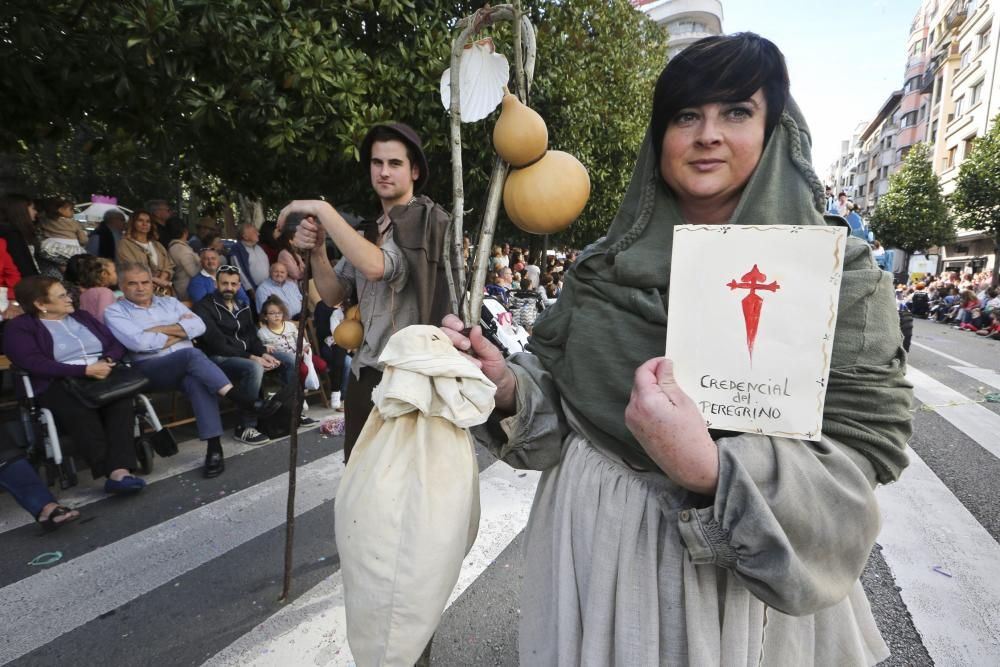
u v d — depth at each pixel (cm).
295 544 270
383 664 102
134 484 316
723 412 80
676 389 77
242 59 378
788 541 73
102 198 993
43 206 558
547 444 106
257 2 373
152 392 359
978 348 1045
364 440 118
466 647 202
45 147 1228
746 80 84
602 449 98
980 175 2006
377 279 174
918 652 200
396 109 491
